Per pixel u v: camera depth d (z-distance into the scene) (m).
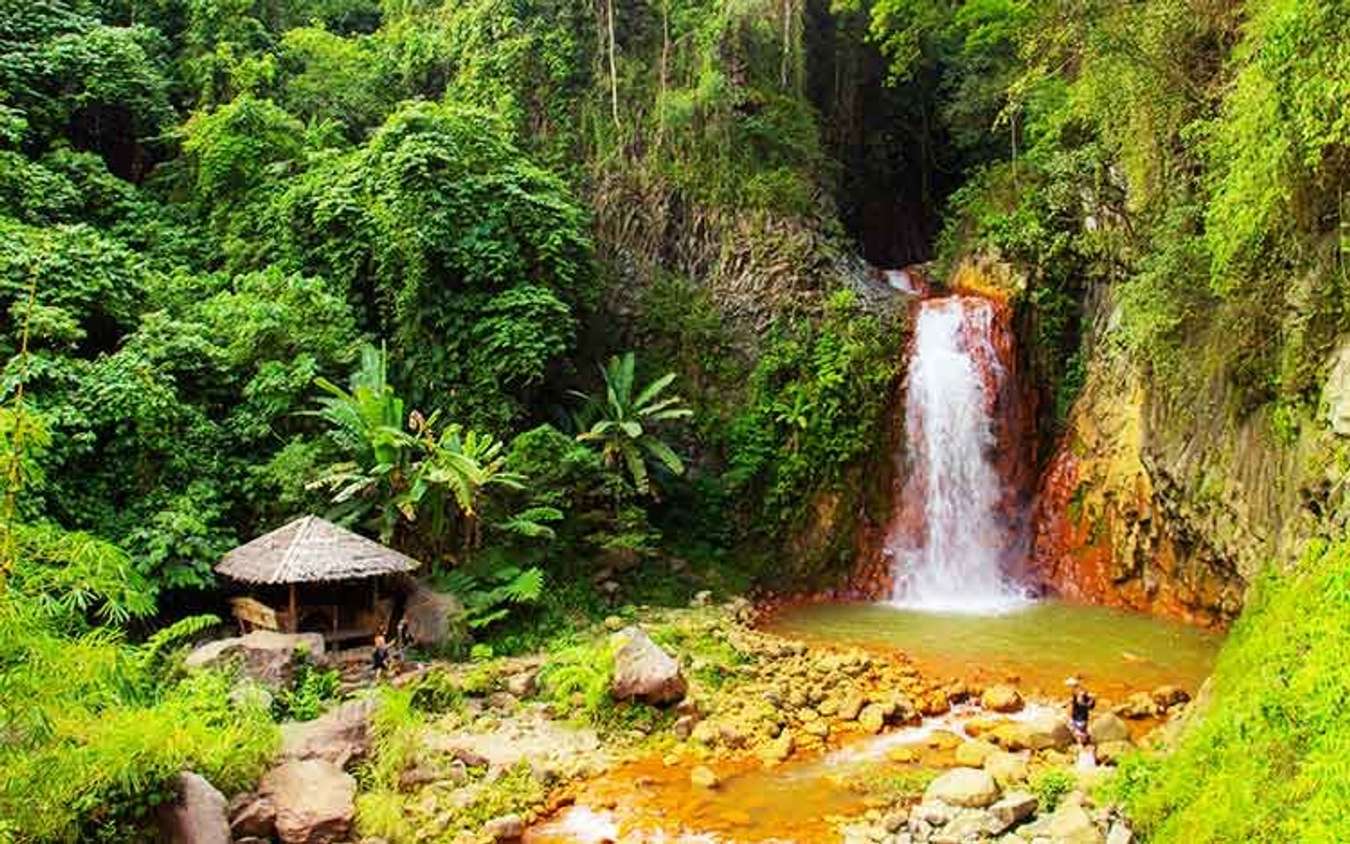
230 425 15.70
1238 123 10.14
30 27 20.59
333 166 19.41
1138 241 15.90
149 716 7.97
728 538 19.28
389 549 14.38
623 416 18.42
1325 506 9.87
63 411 13.53
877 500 19.70
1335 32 8.51
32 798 6.83
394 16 26.75
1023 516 20.22
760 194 21.98
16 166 17.66
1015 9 17.88
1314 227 10.41
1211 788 7.35
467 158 18.73
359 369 17.06
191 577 13.66
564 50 23.17
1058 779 9.46
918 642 15.41
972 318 20.72
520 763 10.70
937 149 28.48
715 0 23.33
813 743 11.32
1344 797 5.79
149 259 18.41
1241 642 10.05
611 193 22.34
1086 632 15.80
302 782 9.06
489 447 16.50
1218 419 13.98
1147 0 13.30
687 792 10.08
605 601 16.77
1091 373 19.73
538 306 17.61
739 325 21.12
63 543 7.22
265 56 23.02
